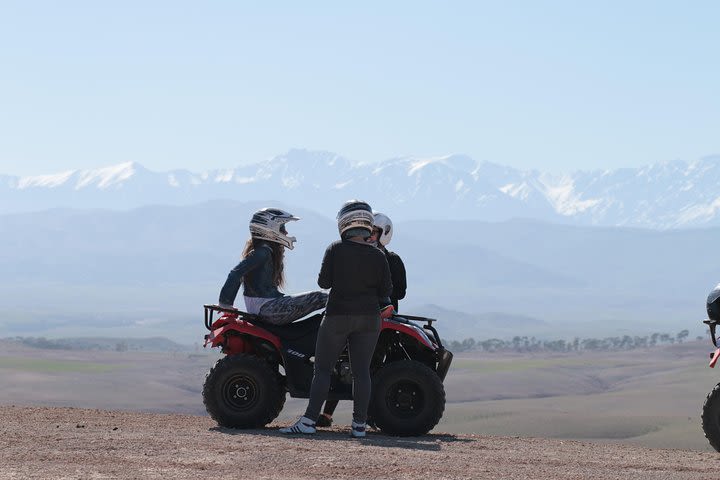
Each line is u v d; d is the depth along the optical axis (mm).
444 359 17922
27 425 17438
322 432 17594
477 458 14453
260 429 17500
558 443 17625
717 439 16406
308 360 17484
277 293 18047
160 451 14203
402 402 17391
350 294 16344
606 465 14242
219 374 17547
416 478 12359
